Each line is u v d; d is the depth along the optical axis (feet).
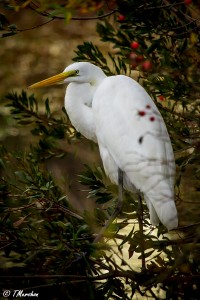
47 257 22.06
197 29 23.93
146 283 20.66
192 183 25.36
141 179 22.61
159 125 22.86
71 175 44.52
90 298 20.48
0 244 21.95
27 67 64.13
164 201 21.52
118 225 22.85
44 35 65.62
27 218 23.08
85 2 18.56
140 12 24.08
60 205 22.86
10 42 65.92
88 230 21.81
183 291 21.07
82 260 21.06
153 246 21.45
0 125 51.42
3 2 24.25
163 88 23.61
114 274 20.93
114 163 24.98
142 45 25.67
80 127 26.94
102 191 24.86
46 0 18.80
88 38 63.87
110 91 24.63
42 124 30.14
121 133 23.61
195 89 22.62
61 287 21.12
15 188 23.53
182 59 23.43
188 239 21.31
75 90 26.35
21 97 28.12
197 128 23.48
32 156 27.50
